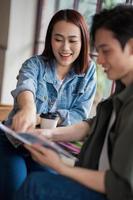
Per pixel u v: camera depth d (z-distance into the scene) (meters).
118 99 1.02
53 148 1.01
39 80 1.77
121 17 0.97
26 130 1.30
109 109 1.14
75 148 1.35
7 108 3.46
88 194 0.99
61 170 1.00
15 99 1.62
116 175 0.90
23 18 3.57
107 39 0.99
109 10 1.03
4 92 3.74
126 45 0.98
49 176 1.05
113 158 0.90
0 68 3.72
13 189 1.32
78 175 0.98
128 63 1.01
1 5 3.56
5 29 3.59
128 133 0.88
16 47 3.65
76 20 1.71
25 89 1.60
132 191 0.87
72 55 1.76
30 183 1.02
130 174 0.85
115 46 0.98
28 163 1.40
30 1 3.54
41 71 1.78
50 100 1.83
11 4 3.45
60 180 1.02
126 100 0.98
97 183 0.94
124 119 0.94
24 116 1.37
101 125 1.15
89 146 1.16
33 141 1.02
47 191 0.99
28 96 1.55
